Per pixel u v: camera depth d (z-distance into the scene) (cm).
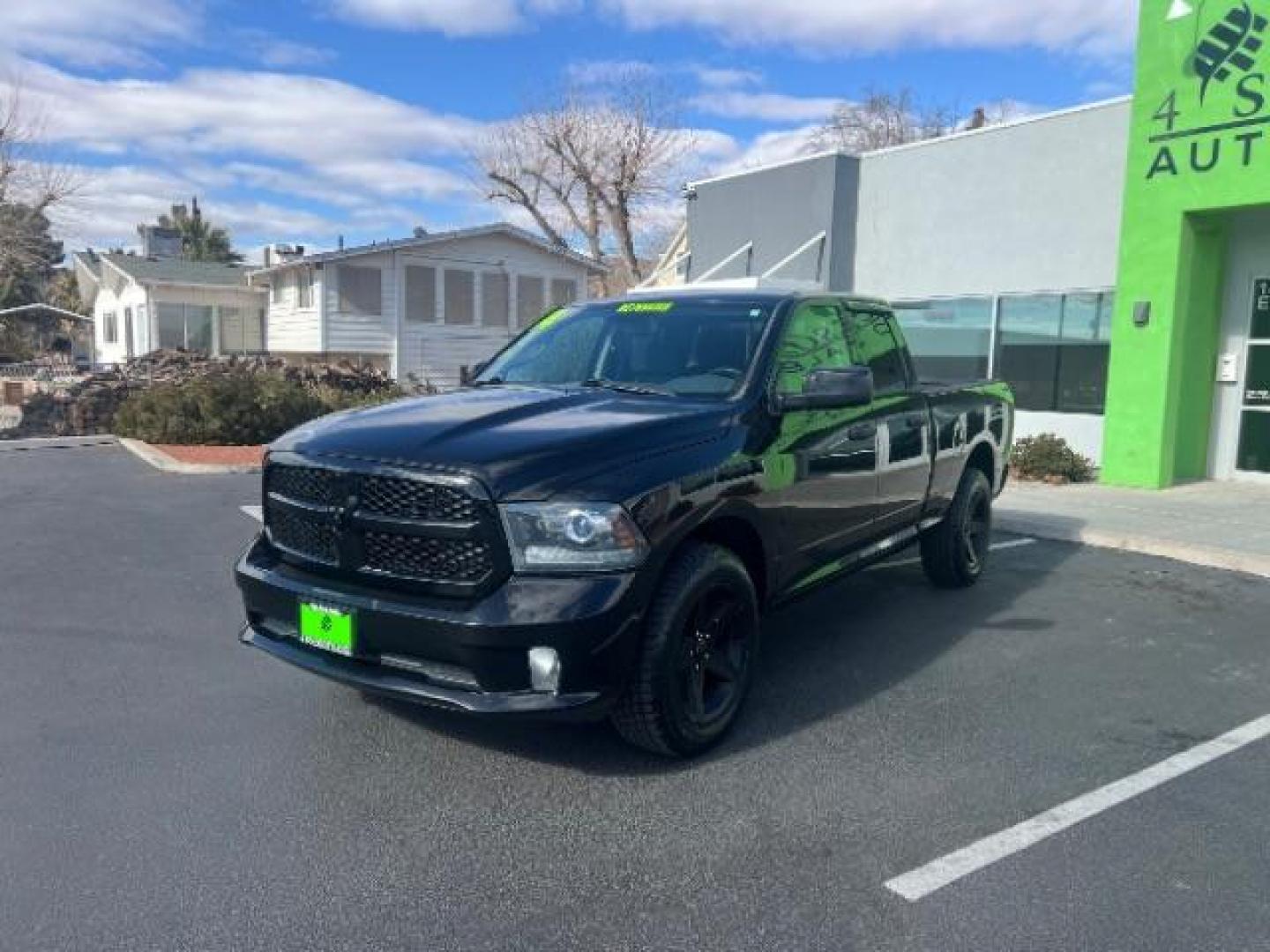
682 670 392
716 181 1759
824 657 547
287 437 425
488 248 3094
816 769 402
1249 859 333
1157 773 400
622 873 324
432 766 402
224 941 286
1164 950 282
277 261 3675
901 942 287
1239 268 1135
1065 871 325
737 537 441
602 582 357
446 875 322
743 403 444
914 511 606
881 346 597
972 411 682
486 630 347
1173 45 1040
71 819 356
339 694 483
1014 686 502
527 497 354
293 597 393
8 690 487
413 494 368
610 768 401
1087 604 662
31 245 3762
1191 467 1184
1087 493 1092
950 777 395
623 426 397
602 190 3522
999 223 1359
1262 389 1134
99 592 675
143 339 3475
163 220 7256
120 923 294
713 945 286
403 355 2977
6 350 4625
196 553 797
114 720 449
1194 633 596
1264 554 761
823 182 1548
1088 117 1245
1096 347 1262
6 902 304
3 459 1376
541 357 548
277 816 360
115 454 1445
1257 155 982
